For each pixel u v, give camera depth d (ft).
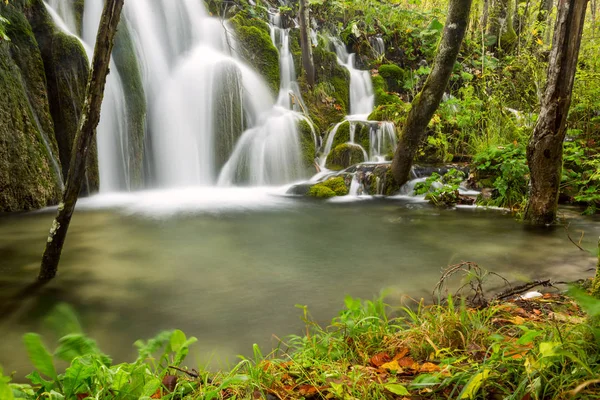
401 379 5.92
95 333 9.62
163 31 34.65
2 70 23.31
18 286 12.48
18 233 18.90
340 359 6.83
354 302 7.83
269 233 19.43
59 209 12.75
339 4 50.11
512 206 24.48
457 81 43.86
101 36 11.29
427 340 6.76
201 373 6.13
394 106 39.27
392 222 21.83
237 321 10.16
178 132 32.30
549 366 5.10
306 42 41.34
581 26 17.70
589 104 28.04
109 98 27.86
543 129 19.72
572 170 25.84
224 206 26.07
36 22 26.81
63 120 26.58
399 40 52.24
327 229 20.34
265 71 39.50
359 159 34.68
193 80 33.22
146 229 19.92
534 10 50.55
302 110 40.32
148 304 11.23
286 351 8.61
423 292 11.91
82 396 5.02
